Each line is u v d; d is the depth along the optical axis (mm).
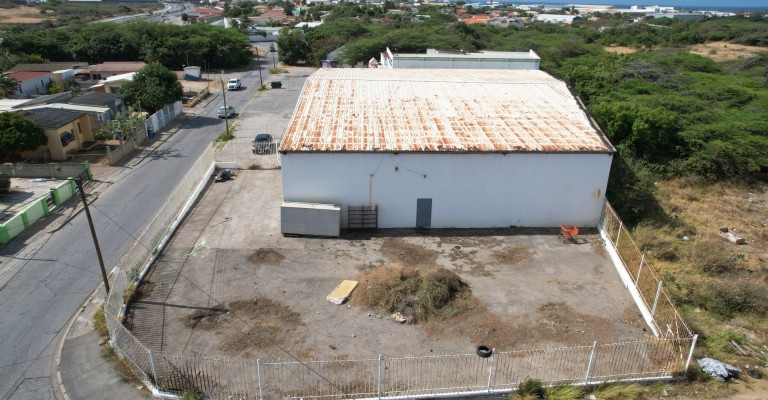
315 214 21031
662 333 15398
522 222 22875
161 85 44719
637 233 22266
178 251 19984
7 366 14648
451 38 78125
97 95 42500
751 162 30031
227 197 25359
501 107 25703
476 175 21797
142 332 15273
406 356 14523
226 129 41125
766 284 18797
